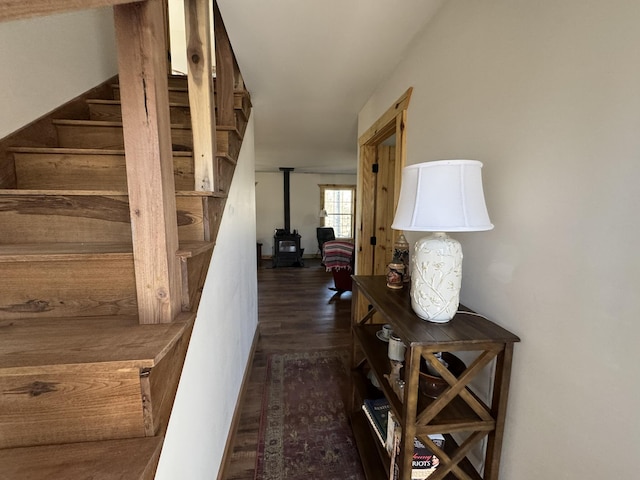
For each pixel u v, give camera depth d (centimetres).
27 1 41
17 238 104
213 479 121
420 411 99
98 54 174
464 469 110
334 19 142
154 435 65
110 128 150
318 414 180
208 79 114
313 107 265
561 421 79
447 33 131
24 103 129
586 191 71
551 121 81
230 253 160
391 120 196
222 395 138
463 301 124
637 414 62
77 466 57
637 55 60
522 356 92
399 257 149
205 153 118
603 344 68
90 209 105
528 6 88
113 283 87
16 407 62
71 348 66
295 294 439
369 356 140
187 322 82
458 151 125
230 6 133
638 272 61
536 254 87
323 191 778
